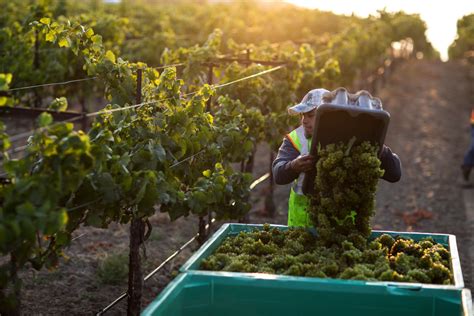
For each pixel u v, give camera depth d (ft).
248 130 23.34
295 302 10.84
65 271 23.52
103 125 15.85
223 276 10.94
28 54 31.14
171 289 10.32
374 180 12.83
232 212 18.84
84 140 11.58
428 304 10.56
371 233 14.43
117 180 13.84
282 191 37.96
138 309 17.10
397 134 58.29
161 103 17.39
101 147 13.15
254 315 10.96
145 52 44.19
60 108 13.41
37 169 11.93
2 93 29.19
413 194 39.32
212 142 19.92
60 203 13.60
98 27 38.29
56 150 11.59
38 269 13.97
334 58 39.93
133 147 15.78
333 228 13.28
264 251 13.26
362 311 10.73
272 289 10.87
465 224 33.86
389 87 87.51
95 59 17.66
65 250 25.58
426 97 81.56
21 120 40.93
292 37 68.18
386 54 86.48
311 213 13.47
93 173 13.26
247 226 14.90
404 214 34.91
